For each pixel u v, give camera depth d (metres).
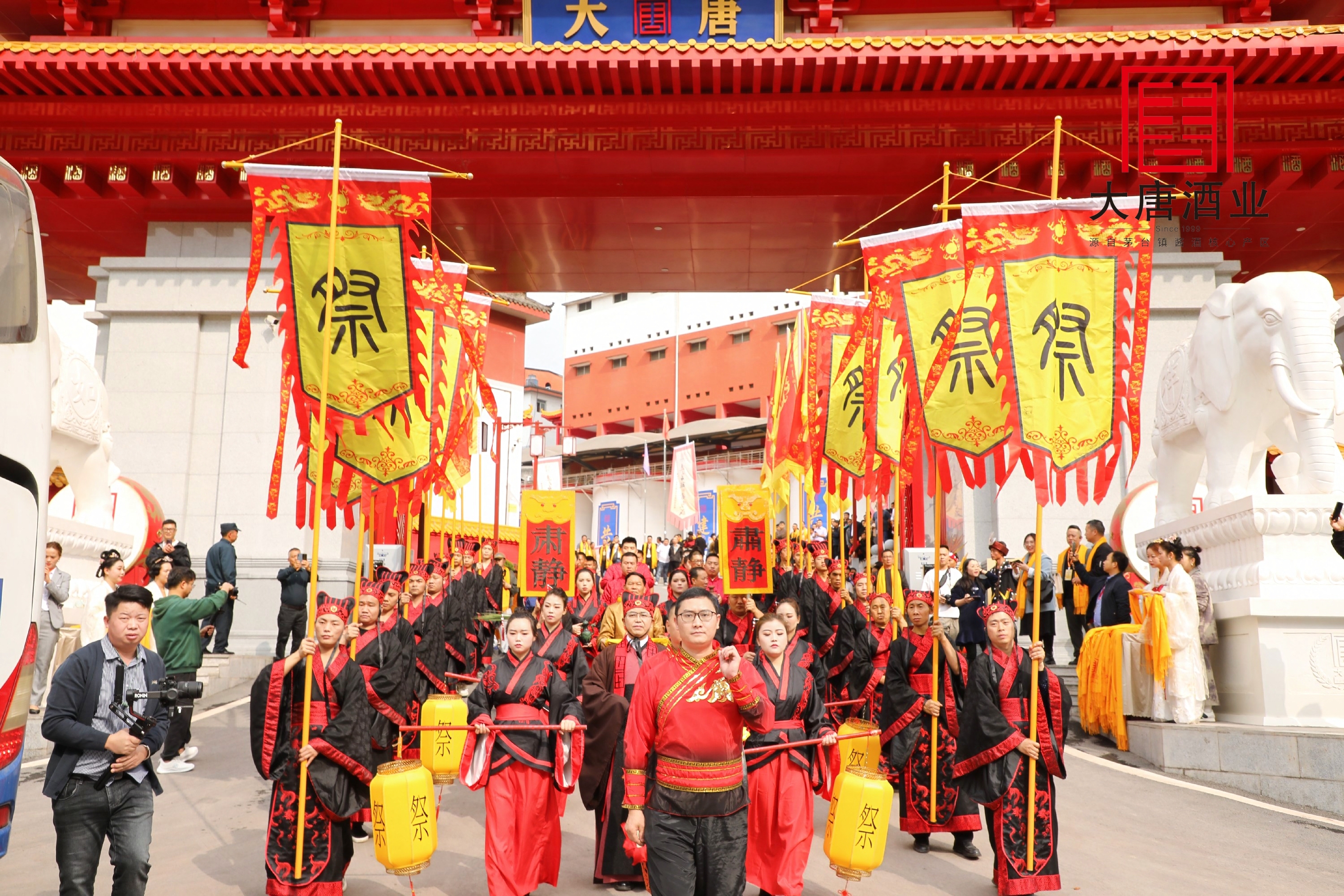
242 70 15.67
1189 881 6.47
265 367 17.78
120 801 4.84
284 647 13.16
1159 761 9.42
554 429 50.34
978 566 12.52
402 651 7.28
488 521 30.17
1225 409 11.27
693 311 47.38
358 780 5.75
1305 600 9.61
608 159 16.84
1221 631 10.37
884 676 8.12
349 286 7.04
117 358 17.81
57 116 16.53
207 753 10.00
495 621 11.91
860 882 6.45
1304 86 15.79
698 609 4.76
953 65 15.52
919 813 7.15
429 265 9.06
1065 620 15.14
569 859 7.07
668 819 4.64
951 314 7.93
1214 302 11.62
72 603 11.75
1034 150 16.45
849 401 11.38
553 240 19.59
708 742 4.67
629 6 17.17
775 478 14.85
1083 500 6.84
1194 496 14.51
